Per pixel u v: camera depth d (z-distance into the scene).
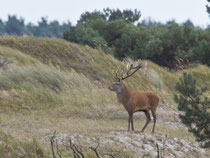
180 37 135.88
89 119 62.69
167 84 99.06
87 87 77.69
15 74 73.94
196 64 124.56
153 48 132.62
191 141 50.97
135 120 65.44
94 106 69.06
